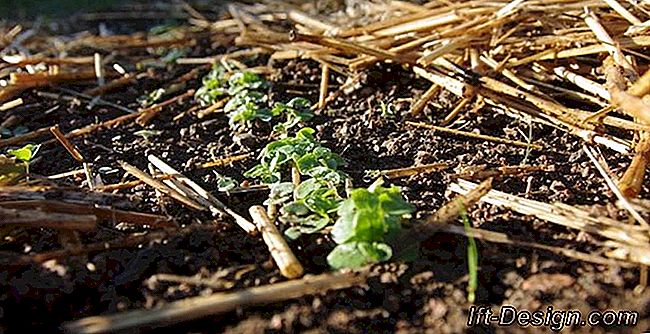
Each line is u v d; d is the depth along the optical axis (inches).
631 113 11.5
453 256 10.7
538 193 12.0
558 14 15.2
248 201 12.5
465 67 15.6
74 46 21.5
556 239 10.9
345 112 15.5
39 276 10.5
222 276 10.5
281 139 13.7
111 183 13.3
